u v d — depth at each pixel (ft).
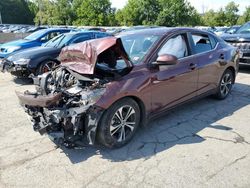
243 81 24.71
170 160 11.46
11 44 32.14
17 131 14.20
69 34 29.01
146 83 12.82
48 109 11.39
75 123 10.92
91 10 214.69
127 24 210.18
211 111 16.97
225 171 10.66
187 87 15.34
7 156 11.80
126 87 11.99
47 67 24.32
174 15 199.82
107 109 11.53
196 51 16.06
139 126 13.74
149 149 12.37
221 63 17.81
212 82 17.46
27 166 11.09
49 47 26.45
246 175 10.41
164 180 10.17
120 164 11.21
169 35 14.62
